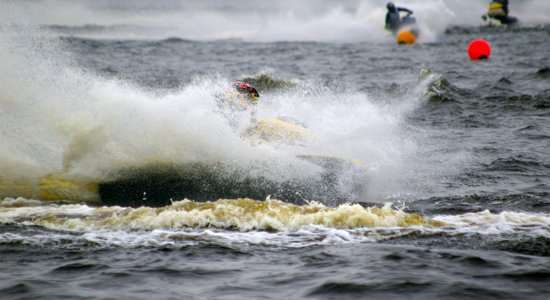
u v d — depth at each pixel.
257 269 23.06
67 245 25.45
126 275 22.30
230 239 26.45
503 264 23.33
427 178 39.59
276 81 85.00
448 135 53.75
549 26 196.88
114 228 27.83
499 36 170.25
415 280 21.72
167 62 109.31
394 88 78.56
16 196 33.69
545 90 75.19
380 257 24.16
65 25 190.88
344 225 28.39
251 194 34.97
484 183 38.47
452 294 20.56
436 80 77.81
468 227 28.19
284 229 27.91
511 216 29.77
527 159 44.44
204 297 20.47
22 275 22.17
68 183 34.50
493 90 76.50
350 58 122.25
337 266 23.27
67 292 20.70
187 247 25.36
